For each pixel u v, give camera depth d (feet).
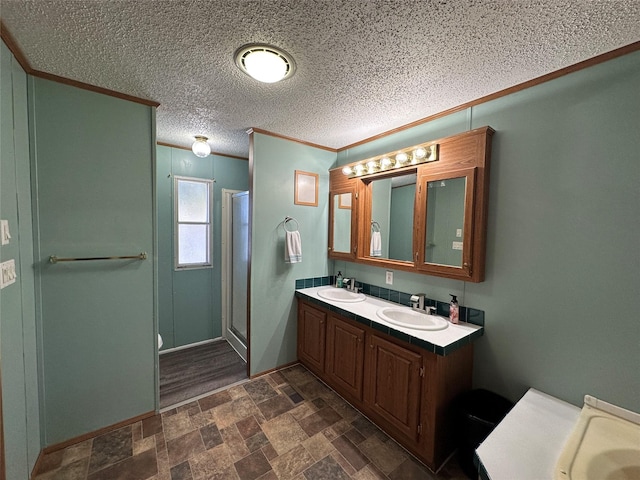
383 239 8.23
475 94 5.76
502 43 4.14
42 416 5.41
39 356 5.31
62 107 5.35
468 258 5.82
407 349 5.65
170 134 8.55
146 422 6.42
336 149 9.82
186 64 4.80
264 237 8.41
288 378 8.41
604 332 4.46
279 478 5.00
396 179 7.84
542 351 5.13
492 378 5.83
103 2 3.39
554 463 3.35
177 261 10.21
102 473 5.04
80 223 5.63
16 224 4.48
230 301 11.12
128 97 5.96
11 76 4.37
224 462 5.32
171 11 3.56
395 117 6.99
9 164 4.26
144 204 6.33
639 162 4.11
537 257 5.17
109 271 6.00
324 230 9.77
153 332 6.60
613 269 4.36
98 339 5.94
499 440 3.76
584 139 4.61
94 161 5.72
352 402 7.16
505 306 5.62
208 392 7.64
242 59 4.61
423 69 4.87
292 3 3.42
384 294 8.27
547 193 5.04
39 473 5.02
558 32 3.87
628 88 4.19
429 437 5.23
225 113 6.84
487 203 5.80
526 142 5.28
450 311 6.30
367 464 5.35
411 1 3.38
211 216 10.75
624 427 3.96
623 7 3.37
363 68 4.84
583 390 4.66
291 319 9.17
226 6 3.48
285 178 8.71
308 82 5.33
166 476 5.00
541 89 5.08
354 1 3.38
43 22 3.76
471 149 5.78
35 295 5.21
